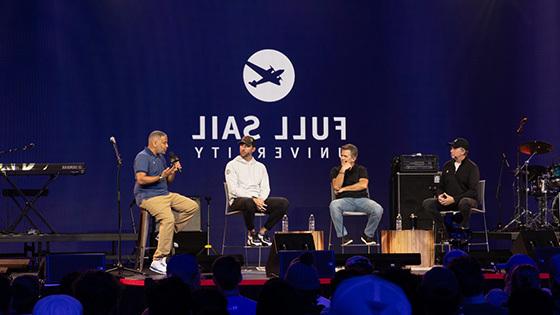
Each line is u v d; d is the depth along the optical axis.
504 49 11.23
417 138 11.13
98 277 3.34
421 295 3.41
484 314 3.29
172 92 10.79
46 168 9.47
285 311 2.86
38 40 10.53
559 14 11.20
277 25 11.00
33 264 9.67
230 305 4.07
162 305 2.95
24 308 3.87
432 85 11.18
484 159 11.16
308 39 11.05
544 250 7.34
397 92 11.13
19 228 10.41
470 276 3.94
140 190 8.61
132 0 10.76
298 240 7.61
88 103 10.61
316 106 11.00
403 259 8.20
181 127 10.78
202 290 3.22
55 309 2.77
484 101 11.20
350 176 9.89
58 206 10.49
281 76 10.98
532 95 11.23
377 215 9.64
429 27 11.21
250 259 10.75
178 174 10.73
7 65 10.45
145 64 10.76
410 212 10.39
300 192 10.92
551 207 11.05
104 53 10.68
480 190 9.75
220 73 10.88
